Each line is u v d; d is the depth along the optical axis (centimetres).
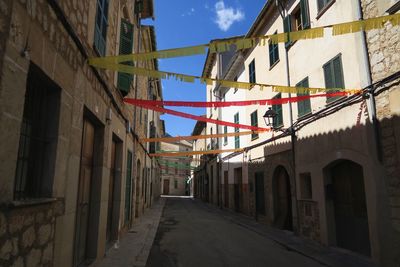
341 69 849
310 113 996
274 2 1304
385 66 692
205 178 3378
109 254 754
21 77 285
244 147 1755
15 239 284
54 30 365
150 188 2350
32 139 357
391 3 680
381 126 695
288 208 1240
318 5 982
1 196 256
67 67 415
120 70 529
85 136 579
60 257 406
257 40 496
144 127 1755
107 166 698
